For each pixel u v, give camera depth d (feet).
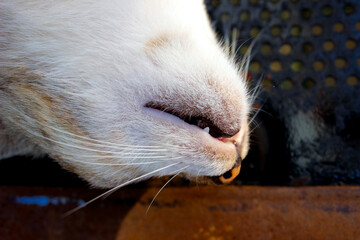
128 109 0.81
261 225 0.88
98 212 0.88
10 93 0.84
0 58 0.83
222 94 0.81
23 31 0.82
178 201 0.89
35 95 0.83
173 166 0.83
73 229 0.88
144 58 0.80
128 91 0.80
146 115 0.81
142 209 0.88
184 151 0.82
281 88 1.07
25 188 0.89
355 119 1.05
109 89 0.81
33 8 0.81
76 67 0.81
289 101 1.06
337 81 1.08
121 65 0.80
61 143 0.84
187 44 0.81
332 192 0.88
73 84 0.81
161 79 0.80
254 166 1.01
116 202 0.88
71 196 0.88
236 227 0.88
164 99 0.81
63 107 0.82
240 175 1.00
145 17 0.80
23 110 0.84
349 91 1.07
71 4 0.80
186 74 0.80
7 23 0.82
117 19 0.80
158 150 0.82
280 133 1.04
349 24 1.11
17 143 0.95
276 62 1.10
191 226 0.88
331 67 1.09
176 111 0.81
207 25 0.87
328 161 1.01
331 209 0.88
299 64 1.09
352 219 0.88
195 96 0.80
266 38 1.11
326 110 1.06
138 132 0.81
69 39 0.81
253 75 1.08
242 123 0.84
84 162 0.84
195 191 0.89
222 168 0.83
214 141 0.82
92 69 0.81
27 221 0.88
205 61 0.81
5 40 0.82
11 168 0.96
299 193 0.88
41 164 0.96
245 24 1.12
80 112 0.82
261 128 1.04
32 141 0.89
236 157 0.84
